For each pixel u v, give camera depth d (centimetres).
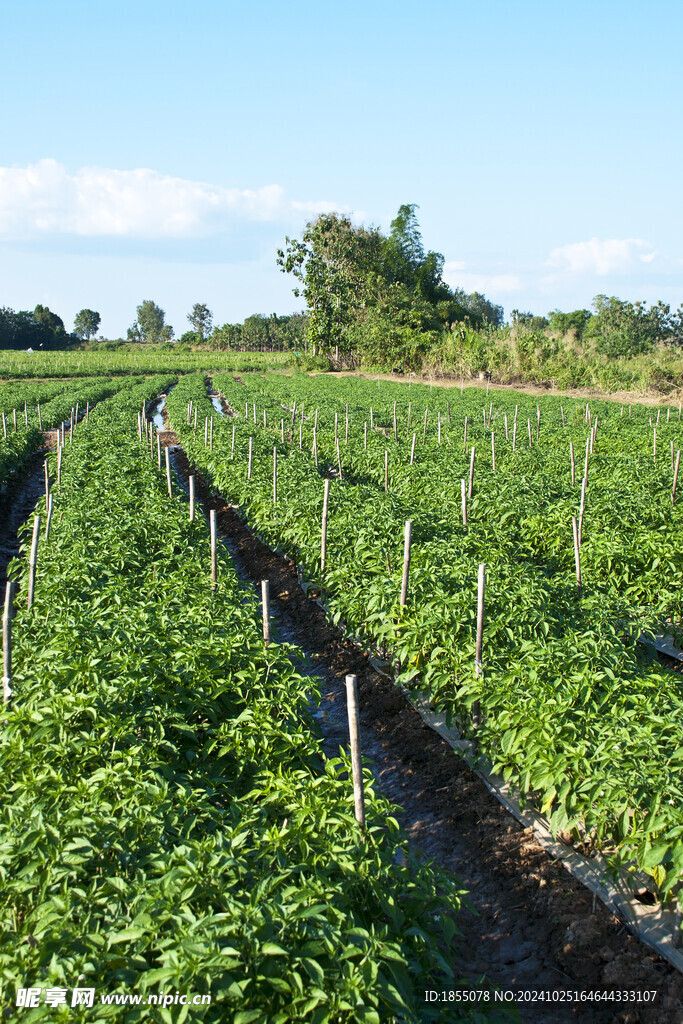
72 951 391
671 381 4209
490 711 730
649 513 1336
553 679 721
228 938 393
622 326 6234
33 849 451
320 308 8062
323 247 7956
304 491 1570
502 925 623
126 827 477
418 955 466
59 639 726
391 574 1023
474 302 14138
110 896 428
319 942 397
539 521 1304
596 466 1958
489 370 5425
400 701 962
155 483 1772
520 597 912
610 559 1109
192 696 679
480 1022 443
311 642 1207
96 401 4575
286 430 2966
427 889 482
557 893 636
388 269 8394
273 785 556
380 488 1903
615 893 614
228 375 6950
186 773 603
